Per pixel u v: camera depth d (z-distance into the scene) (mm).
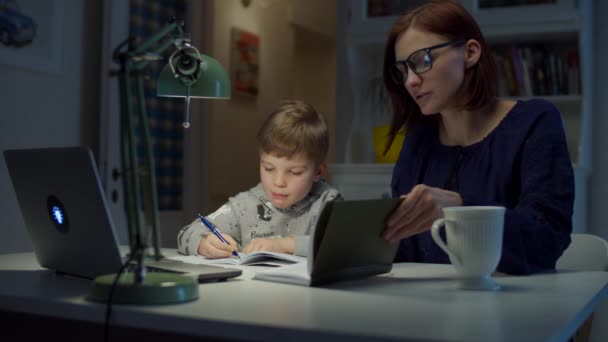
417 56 1357
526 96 2914
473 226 964
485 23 2873
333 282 1052
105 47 3031
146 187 860
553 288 1000
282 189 1733
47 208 1092
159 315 768
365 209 1021
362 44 3162
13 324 1123
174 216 3701
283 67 4746
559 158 1316
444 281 1084
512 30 2834
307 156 1713
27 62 2723
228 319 729
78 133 3061
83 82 3086
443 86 1361
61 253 1113
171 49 3230
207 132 3871
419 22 1374
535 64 2914
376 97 3223
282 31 4703
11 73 2670
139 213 853
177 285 841
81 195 995
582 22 2719
